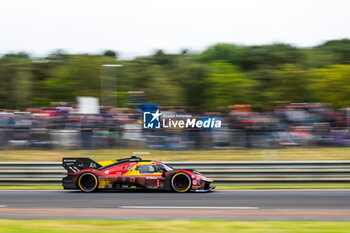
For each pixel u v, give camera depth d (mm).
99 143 26594
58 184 21750
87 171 18422
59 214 12953
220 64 51406
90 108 27344
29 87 49938
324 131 25969
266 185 21094
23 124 26500
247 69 73750
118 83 48281
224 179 21469
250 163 21594
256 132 25859
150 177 18312
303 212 13180
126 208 13977
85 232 10172
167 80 48781
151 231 10250
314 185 20828
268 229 10430
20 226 10898
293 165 21547
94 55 51531
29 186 21406
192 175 18281
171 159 25359
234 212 13188
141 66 50969
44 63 57438
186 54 57438
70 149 26594
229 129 25859
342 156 25219
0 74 49438
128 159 19078
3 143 26297
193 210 13555
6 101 48906
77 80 49219
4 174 21844
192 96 49531
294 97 45844
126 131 26609
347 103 40844
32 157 26062
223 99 46469
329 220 11859
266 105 45969
